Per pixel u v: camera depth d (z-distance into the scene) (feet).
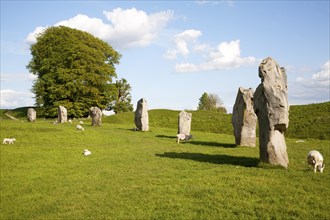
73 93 276.82
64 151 99.86
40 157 90.63
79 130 148.15
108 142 121.49
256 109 68.90
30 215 46.11
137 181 59.62
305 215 38.68
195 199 46.19
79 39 298.56
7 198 54.75
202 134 157.79
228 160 78.28
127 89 365.81
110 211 43.70
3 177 68.95
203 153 92.22
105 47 313.32
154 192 50.90
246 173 60.49
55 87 270.26
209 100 419.74
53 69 278.05
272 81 66.54
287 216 38.68
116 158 87.15
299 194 46.34
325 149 92.53
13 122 179.42
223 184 52.90
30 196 55.21
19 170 75.31
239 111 110.11
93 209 45.65
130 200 47.85
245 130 108.58
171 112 261.03
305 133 157.17
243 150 97.45
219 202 44.45
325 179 54.19
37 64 295.48
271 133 65.67
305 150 91.45
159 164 76.07
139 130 163.22
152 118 243.81
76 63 274.57
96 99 285.23
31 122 188.96
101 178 64.69
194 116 238.48
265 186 50.42
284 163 65.67
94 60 283.79
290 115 198.80
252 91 110.32
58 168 76.48
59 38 287.07
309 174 57.88
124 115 258.98
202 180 56.59
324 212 39.45
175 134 152.97
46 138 124.77
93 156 91.76
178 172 65.05
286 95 66.64
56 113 267.59
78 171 72.54
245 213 40.19
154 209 43.42
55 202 50.96
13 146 108.58
